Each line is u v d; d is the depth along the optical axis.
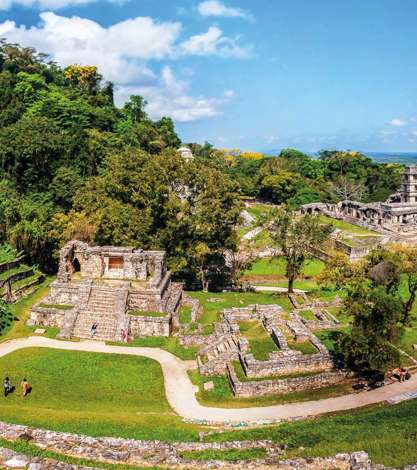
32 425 29.34
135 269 53.72
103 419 31.41
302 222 62.12
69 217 67.81
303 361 38.38
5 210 66.50
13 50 136.88
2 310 49.00
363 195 166.00
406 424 27.36
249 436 28.27
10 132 82.06
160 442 26.34
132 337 46.50
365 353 35.19
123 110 146.12
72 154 86.69
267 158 187.12
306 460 23.28
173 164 64.31
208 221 63.31
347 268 45.62
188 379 39.03
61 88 133.00
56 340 45.47
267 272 81.31
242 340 41.28
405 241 95.69
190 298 57.25
